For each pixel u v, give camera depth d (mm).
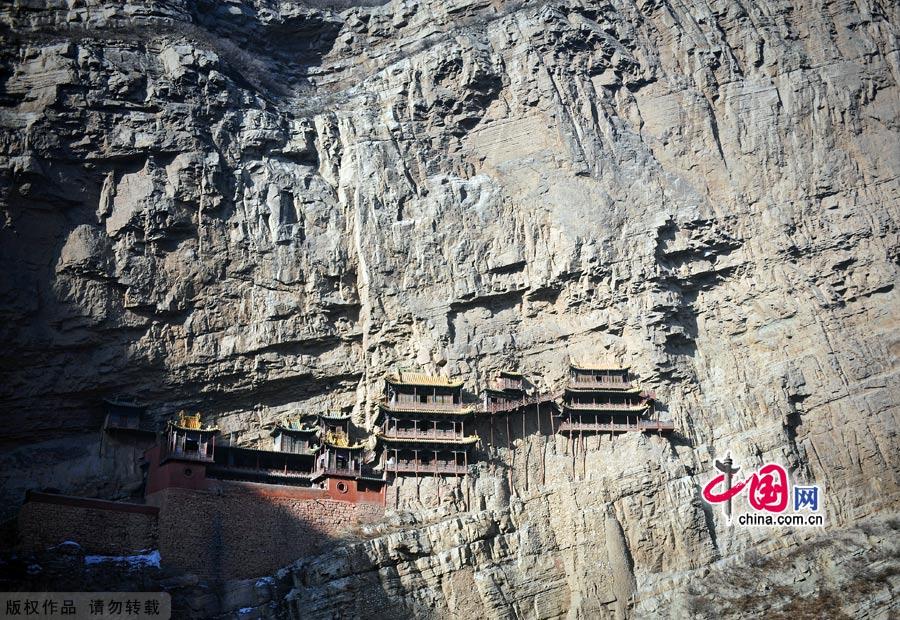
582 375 77625
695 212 84562
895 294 82188
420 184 85312
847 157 87500
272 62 95125
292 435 73688
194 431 67000
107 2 84625
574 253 81625
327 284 79938
